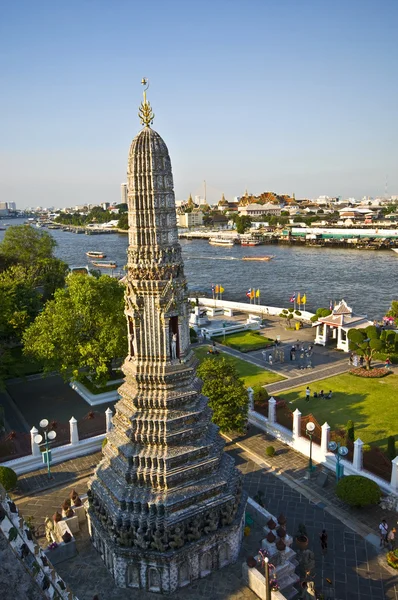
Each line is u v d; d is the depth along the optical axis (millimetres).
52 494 43938
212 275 184125
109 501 32719
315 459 48750
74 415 59719
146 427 32688
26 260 105750
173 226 33375
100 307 63031
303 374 72875
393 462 41469
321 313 93250
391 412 58719
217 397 52094
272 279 172625
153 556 30578
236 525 33156
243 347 86438
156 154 31828
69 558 34438
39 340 62500
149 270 32500
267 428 54812
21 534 13148
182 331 33938
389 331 78125
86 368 69812
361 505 39906
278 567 32281
